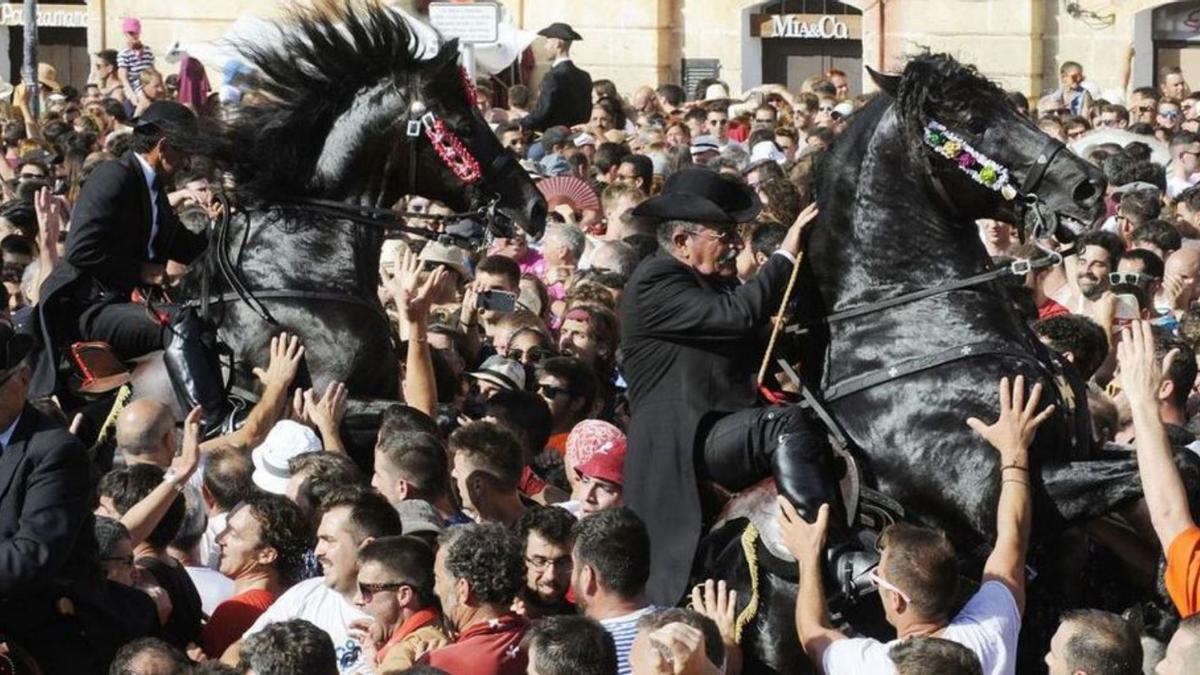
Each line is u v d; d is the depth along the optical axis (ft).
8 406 36.94
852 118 41.09
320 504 42.04
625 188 74.74
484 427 43.73
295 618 35.45
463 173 51.34
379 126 51.37
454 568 37.09
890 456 39.34
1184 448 40.52
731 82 159.63
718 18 159.63
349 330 50.60
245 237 51.44
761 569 39.34
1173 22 149.79
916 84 39.50
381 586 37.65
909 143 39.60
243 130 51.62
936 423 39.06
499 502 43.29
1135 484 38.29
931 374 39.27
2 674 36.63
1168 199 84.02
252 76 52.31
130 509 41.57
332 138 51.60
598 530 38.04
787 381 41.01
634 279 40.65
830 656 37.14
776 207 55.11
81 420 51.39
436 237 52.06
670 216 40.50
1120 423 48.93
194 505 43.88
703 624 34.42
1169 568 36.99
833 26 157.07
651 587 40.14
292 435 46.55
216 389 50.26
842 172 40.34
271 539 41.37
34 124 106.22
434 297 52.65
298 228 51.26
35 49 121.49
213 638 40.52
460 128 51.47
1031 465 38.68
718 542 40.19
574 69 115.96
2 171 93.25
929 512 39.32
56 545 36.27
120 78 145.48
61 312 51.72
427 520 41.37
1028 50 149.89
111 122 117.08
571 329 57.31
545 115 115.34
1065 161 38.88
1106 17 150.10
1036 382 38.91
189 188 66.64
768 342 40.60
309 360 50.34
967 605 37.19
